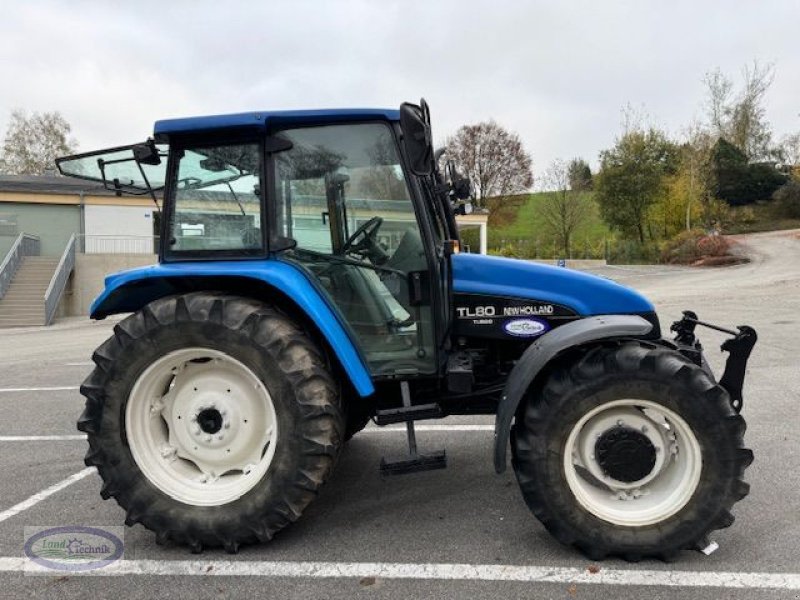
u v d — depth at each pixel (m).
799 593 2.28
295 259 2.87
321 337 2.95
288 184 2.85
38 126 42.75
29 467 4.03
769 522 2.85
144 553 2.75
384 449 4.09
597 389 2.48
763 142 40.53
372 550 2.70
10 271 19.55
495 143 40.84
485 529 2.88
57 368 8.40
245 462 2.83
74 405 5.97
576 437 2.57
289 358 2.62
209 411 2.80
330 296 2.91
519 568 2.50
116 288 2.89
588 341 2.56
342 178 2.86
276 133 2.82
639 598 2.26
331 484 3.50
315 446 2.62
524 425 2.58
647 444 2.54
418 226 2.89
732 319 9.68
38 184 24.19
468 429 4.50
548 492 2.53
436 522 2.97
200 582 2.48
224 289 2.97
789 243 28.14
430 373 2.94
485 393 3.08
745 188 38.44
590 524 2.51
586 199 34.91
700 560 2.52
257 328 2.64
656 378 2.45
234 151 2.84
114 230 23.17
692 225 31.84
